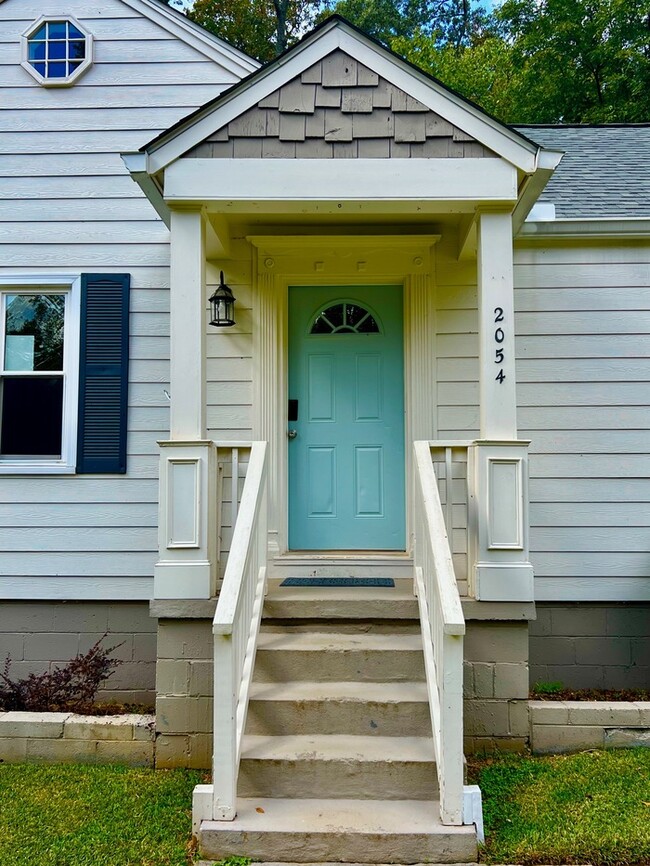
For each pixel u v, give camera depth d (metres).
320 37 3.92
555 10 15.45
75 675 4.33
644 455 4.94
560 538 4.90
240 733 3.13
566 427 4.96
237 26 17.06
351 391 5.21
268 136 3.87
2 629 4.91
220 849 2.83
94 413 4.99
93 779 3.58
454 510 4.04
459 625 2.85
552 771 3.55
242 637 3.24
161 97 5.20
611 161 6.36
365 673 3.66
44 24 5.28
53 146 5.17
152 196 4.13
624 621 4.88
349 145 3.86
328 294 5.24
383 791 3.12
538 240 5.04
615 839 2.91
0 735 3.84
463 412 4.98
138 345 5.06
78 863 2.80
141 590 4.90
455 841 2.81
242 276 5.06
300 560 4.87
